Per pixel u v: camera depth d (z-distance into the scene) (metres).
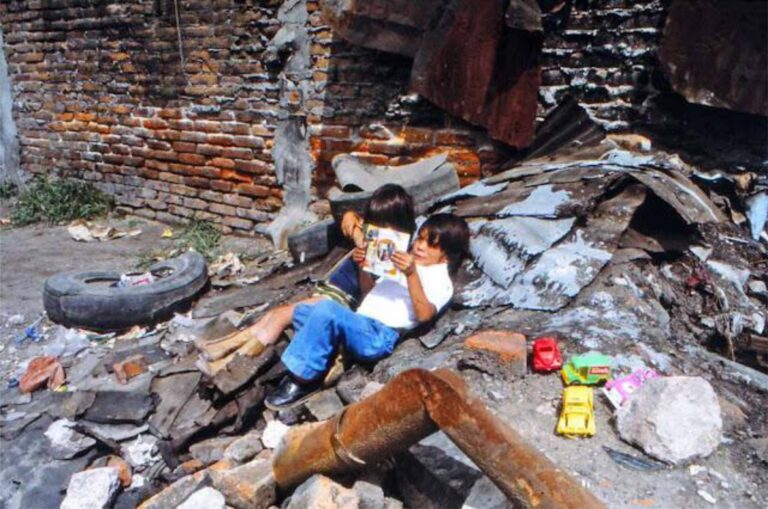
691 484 2.20
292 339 3.14
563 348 2.82
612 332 2.89
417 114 4.96
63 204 7.00
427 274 3.20
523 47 4.35
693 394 2.34
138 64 6.50
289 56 5.48
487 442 1.88
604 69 4.26
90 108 7.09
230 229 6.34
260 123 5.84
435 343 3.06
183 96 6.29
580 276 3.16
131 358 3.46
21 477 2.98
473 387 2.71
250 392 3.12
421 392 1.97
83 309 4.06
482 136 4.73
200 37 5.99
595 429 2.45
